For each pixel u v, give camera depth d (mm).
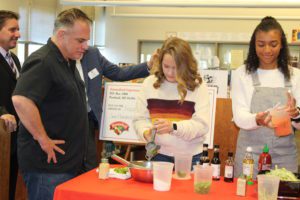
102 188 1693
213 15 7320
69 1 4270
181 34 7902
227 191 1717
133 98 3172
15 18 3113
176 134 1909
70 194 1650
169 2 4188
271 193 1551
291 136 2170
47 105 2004
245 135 2242
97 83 2920
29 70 1921
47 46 2027
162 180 1678
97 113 2904
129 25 8328
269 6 3957
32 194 2051
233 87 2289
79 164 2121
